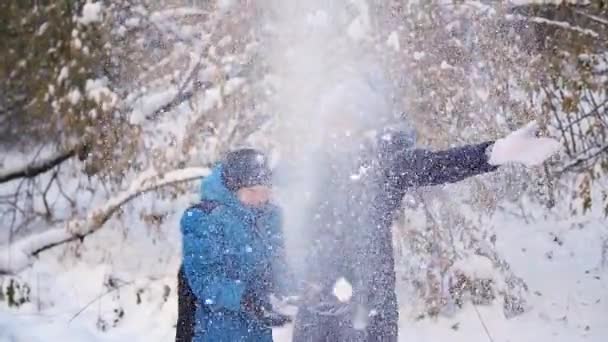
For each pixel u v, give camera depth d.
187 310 3.36
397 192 3.39
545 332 5.54
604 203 7.70
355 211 3.38
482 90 6.48
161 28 6.96
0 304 6.41
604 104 7.28
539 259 6.97
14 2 7.47
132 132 6.71
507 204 7.78
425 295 5.94
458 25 6.56
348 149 3.44
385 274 3.41
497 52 6.55
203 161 6.62
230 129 6.48
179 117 6.89
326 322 3.39
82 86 6.91
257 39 6.51
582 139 7.34
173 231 7.75
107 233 7.80
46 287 6.67
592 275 6.62
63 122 6.97
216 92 6.52
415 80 6.24
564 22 6.96
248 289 3.25
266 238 3.29
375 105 3.50
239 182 3.29
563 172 7.37
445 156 3.27
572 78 6.87
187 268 3.26
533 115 6.60
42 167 7.43
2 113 8.05
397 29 6.37
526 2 6.81
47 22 7.17
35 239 6.95
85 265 7.12
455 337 5.54
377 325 3.40
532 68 6.68
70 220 6.96
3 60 7.54
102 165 6.87
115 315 6.08
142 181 6.61
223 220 3.26
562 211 7.74
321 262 3.37
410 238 6.09
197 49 6.80
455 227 6.25
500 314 5.85
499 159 3.14
